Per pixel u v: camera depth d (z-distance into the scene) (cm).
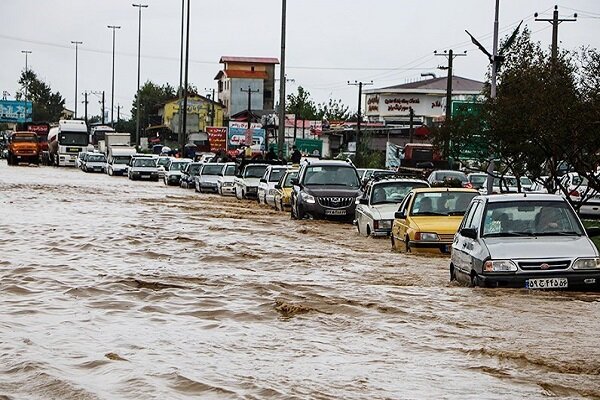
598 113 3859
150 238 4053
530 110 4191
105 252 3512
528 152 4434
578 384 1509
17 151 15550
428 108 17312
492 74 5019
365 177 7319
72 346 1783
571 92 4109
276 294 2491
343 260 3347
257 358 1695
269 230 4606
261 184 6850
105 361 1644
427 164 8319
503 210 2575
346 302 2339
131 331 1955
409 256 3441
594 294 2369
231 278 2806
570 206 2597
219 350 1766
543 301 2277
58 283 2655
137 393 1425
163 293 2484
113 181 11019
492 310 2178
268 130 14538
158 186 10131
